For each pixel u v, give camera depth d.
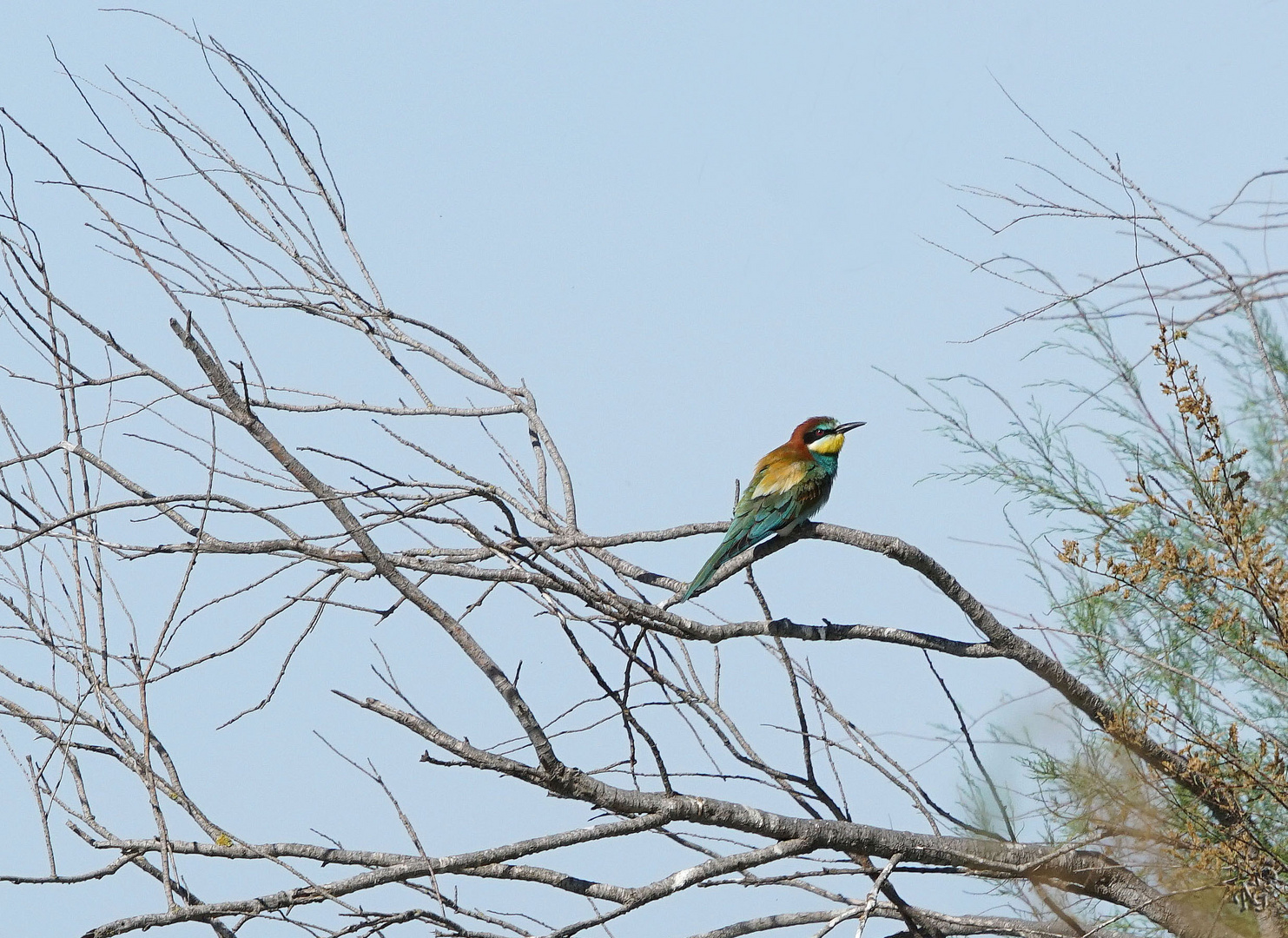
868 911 10.53
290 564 10.74
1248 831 11.27
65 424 11.30
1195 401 11.12
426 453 11.76
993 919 11.80
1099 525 13.34
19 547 10.63
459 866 10.41
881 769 11.80
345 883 10.09
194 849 10.25
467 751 10.14
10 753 10.02
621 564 13.54
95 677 10.50
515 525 10.62
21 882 9.84
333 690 10.09
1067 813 11.84
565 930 10.35
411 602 10.34
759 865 10.98
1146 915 11.77
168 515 11.41
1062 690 12.29
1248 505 11.70
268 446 10.22
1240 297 10.32
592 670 10.25
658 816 10.62
